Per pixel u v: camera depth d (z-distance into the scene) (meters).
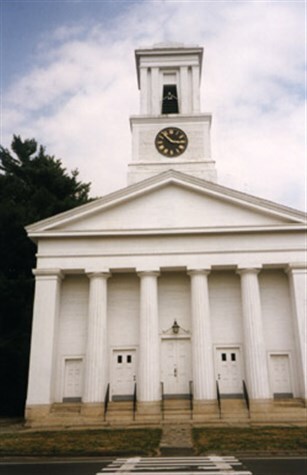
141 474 11.09
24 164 39.12
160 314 25.67
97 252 24.97
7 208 33.53
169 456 14.09
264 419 21.36
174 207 25.77
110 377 24.62
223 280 26.09
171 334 25.20
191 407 22.84
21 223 33.06
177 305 25.80
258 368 23.16
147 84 34.19
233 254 24.77
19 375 29.36
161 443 16.05
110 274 25.14
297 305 23.92
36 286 24.48
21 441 16.61
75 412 22.78
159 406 22.45
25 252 33.69
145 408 22.38
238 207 25.62
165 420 21.41
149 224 25.47
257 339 23.62
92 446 15.53
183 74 34.12
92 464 12.87
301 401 22.92
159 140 32.03
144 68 34.47
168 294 26.00
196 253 24.81
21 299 30.80
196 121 32.34
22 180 38.53
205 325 23.84
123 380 24.62
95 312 24.19
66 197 37.66
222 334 25.17
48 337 23.64
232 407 22.86
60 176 38.59
